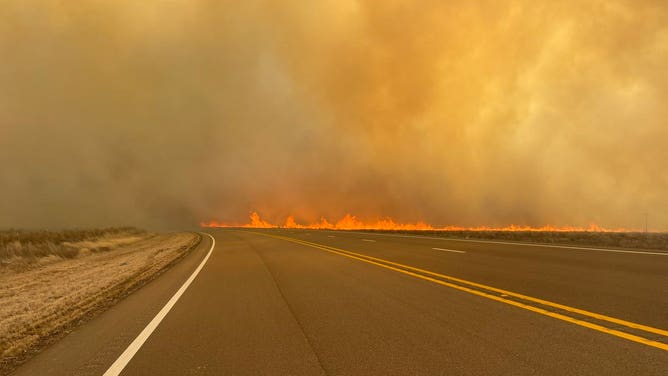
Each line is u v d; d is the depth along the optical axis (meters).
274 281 11.00
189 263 17.36
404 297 8.08
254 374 4.42
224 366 4.71
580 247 16.11
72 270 18.81
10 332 7.38
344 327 6.10
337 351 5.02
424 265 12.66
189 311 7.89
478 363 4.38
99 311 8.79
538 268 10.91
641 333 5.13
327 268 13.10
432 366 4.36
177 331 6.41
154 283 12.31
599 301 6.93
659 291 7.55
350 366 4.50
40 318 8.41
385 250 18.27
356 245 21.98
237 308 7.89
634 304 6.64
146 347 5.62
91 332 6.84
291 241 28.16
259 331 6.14
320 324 6.36
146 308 8.51
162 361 5.00
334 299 8.22
